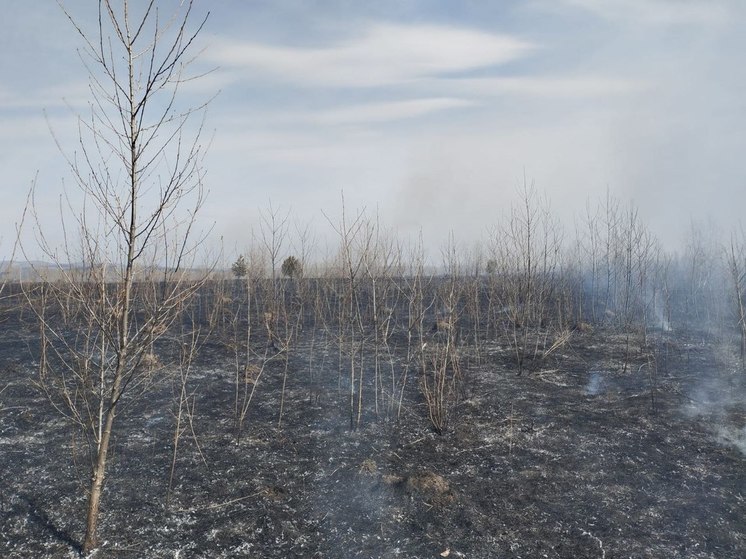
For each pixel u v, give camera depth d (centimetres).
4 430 817
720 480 698
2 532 574
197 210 534
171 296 550
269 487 683
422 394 1020
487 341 1438
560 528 606
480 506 649
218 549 562
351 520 619
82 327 1359
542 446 809
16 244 554
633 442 816
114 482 682
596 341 1438
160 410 924
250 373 1123
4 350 1212
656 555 555
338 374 1147
